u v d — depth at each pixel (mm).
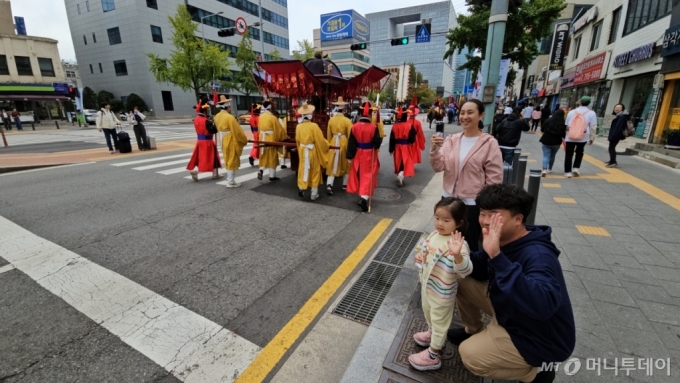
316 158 5914
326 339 2506
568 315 1585
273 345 2453
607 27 15320
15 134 19391
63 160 9562
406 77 8148
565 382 2004
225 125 6527
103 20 35594
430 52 91188
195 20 37812
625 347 2268
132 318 2699
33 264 3533
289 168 9055
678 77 9266
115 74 37531
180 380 2129
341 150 6445
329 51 62562
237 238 4309
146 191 6457
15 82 27547
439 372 2055
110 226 4625
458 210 1982
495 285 1698
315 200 6062
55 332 2518
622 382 1989
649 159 8906
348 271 3514
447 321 1999
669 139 9016
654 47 10992
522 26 15281
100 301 2912
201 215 5141
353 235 4457
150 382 2105
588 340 2336
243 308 2875
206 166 7082
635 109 12734
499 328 1736
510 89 45969
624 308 2682
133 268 3488
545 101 25953
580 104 6918
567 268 3318
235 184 6969
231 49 43000
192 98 39938
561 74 21578
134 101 35250
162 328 2596
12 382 2068
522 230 1730
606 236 4078
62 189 6508
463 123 2695
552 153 7270
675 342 2307
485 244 1525
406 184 7336
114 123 10898
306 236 4406
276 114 7629
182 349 2387
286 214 5258
